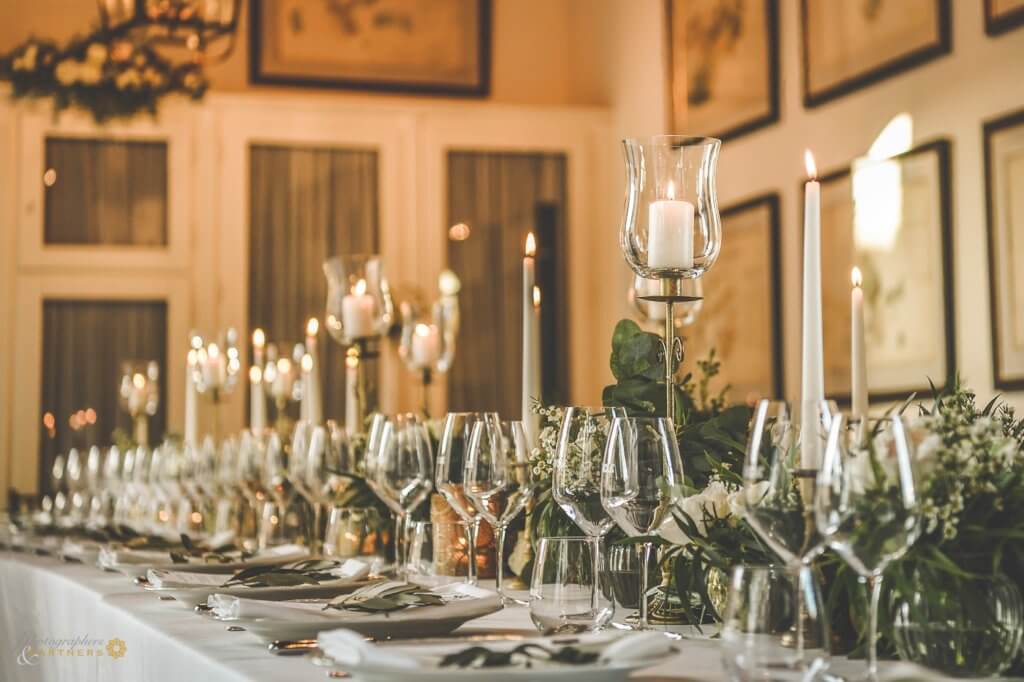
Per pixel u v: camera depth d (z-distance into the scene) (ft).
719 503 4.75
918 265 15.46
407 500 6.25
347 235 22.57
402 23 23.81
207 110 22.07
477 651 3.58
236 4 12.76
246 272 22.11
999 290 14.16
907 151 15.66
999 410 4.88
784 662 3.26
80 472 13.89
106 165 21.77
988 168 14.34
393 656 3.42
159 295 21.85
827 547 4.35
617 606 5.13
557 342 23.31
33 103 19.08
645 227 5.69
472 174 23.17
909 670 3.68
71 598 7.42
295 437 7.85
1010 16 14.05
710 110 20.35
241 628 5.19
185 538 7.49
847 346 16.76
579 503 5.08
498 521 5.47
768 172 18.81
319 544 8.03
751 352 19.04
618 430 4.68
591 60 24.32
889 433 3.58
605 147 23.59
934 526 3.90
